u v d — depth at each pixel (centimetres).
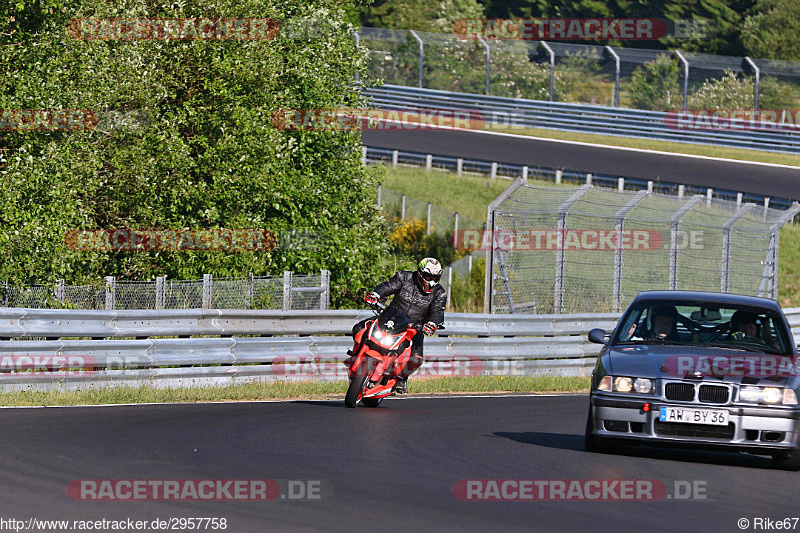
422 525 2245
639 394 3334
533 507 2505
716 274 9431
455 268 10869
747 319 3709
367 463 3041
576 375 7425
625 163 14350
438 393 5791
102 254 6681
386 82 17938
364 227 8800
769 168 14750
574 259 9500
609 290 9138
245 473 2770
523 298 8562
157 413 4166
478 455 3319
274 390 5262
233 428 3731
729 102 17888
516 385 6344
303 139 8188
